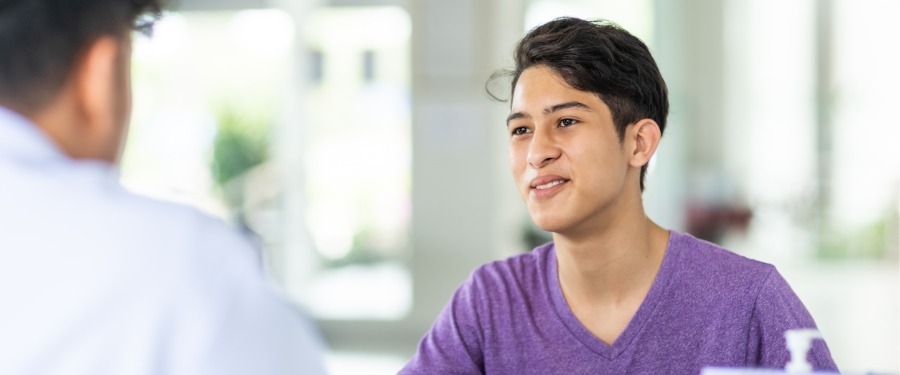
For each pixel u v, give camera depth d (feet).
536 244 20.36
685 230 23.47
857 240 24.73
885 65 24.62
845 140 24.80
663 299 4.82
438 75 20.65
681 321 4.82
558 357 4.94
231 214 21.21
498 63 20.51
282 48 21.65
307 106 21.70
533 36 4.74
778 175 24.57
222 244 2.78
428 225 20.94
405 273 21.77
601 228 4.66
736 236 23.85
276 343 2.73
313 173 21.81
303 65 21.59
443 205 20.88
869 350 18.45
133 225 2.69
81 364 2.56
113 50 2.83
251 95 21.68
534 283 5.11
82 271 2.62
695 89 24.14
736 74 24.26
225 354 2.61
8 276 2.61
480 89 20.54
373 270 21.84
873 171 24.80
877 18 24.56
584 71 4.52
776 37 24.53
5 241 2.64
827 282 24.43
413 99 20.77
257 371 2.65
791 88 24.66
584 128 4.54
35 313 2.59
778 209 24.38
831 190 24.76
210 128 21.63
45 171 2.72
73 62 2.74
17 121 2.71
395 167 21.68
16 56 2.68
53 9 2.69
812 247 24.66
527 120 4.67
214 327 2.62
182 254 2.68
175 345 2.61
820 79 24.79
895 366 17.30
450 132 20.72
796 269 24.52
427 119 20.79
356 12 21.53
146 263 2.65
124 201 2.76
